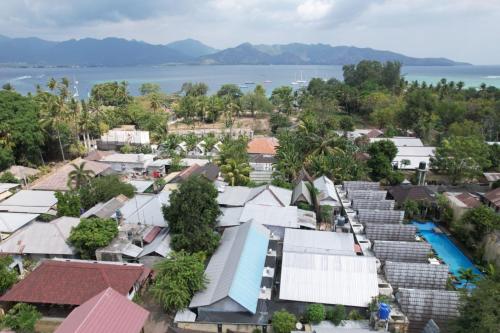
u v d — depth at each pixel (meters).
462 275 41.28
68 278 38.72
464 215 52.41
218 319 35.53
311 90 191.12
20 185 74.50
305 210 59.19
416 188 64.31
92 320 30.20
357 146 90.94
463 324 30.30
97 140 110.88
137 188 70.75
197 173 69.94
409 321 35.47
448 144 78.06
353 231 53.03
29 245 46.84
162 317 38.25
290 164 76.75
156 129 121.12
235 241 47.38
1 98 83.94
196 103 160.25
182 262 38.94
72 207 57.97
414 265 40.34
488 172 80.00
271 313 36.16
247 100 167.38
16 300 37.41
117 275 39.28
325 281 38.66
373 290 37.78
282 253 44.12
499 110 111.50
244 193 64.88
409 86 174.00
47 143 95.94
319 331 32.50
